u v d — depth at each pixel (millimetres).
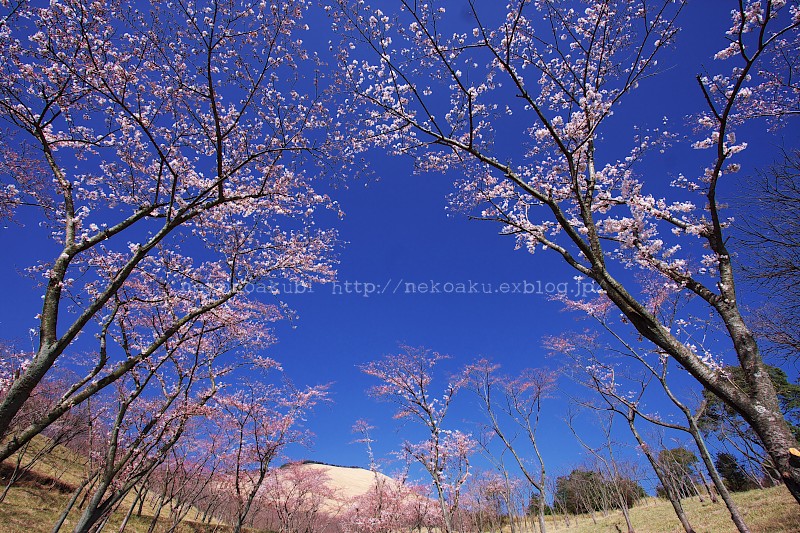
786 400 12984
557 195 7422
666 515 24953
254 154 7922
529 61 6645
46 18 6266
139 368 10281
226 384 11938
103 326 7395
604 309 14148
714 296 4773
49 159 6602
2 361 7930
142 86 7180
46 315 5441
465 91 6008
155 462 9641
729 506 10305
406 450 19266
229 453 17578
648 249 5652
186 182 9008
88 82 6680
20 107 6613
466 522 27969
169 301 9758
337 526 29500
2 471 21656
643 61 6520
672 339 4328
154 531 20875
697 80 5000
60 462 26766
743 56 4746
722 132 4957
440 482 17500
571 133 6695
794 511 14172
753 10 4637
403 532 24500
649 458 13766
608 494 33344
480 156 5988
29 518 17172
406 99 6867
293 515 23578
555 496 40469
